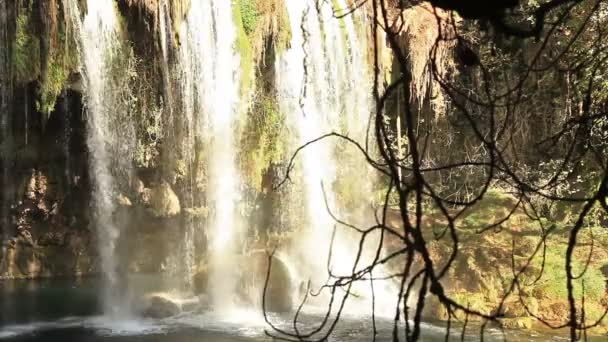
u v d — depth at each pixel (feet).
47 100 46.68
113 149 50.03
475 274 47.44
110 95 48.83
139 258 54.34
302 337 8.96
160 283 51.72
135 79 49.37
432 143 63.05
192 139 51.57
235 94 53.06
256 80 54.34
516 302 44.50
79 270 55.47
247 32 53.83
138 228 53.31
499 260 48.21
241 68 53.11
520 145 50.19
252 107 53.83
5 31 46.65
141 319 44.68
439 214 53.31
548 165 49.60
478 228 51.26
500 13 8.59
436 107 61.11
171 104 50.29
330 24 58.70
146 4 48.03
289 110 55.93
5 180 52.13
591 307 43.75
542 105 48.21
